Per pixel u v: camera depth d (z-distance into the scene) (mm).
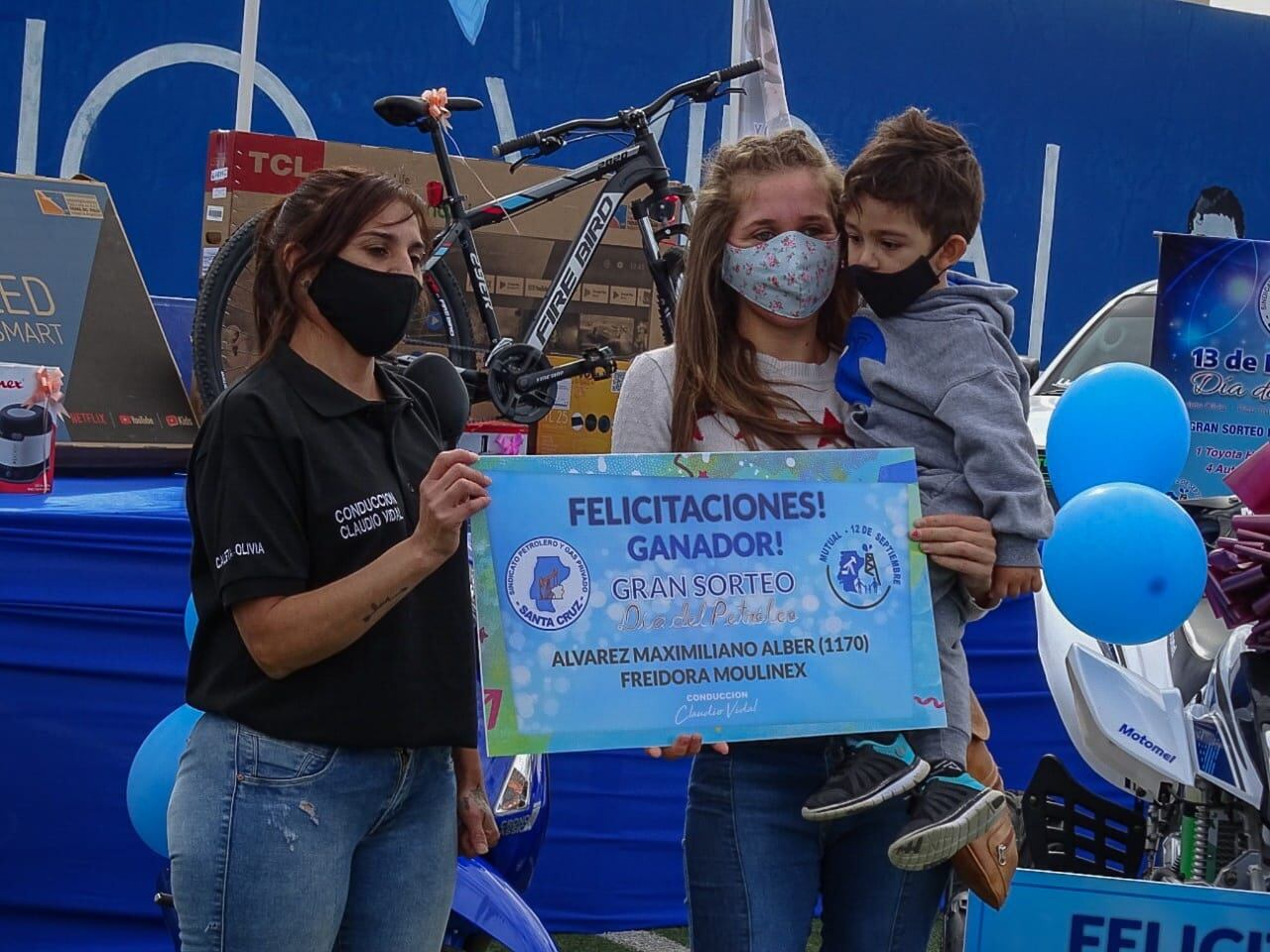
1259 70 9992
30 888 3621
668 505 2180
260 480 2000
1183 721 3102
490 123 8031
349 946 2168
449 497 1922
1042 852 3398
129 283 4750
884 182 2201
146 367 4664
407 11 7840
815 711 2168
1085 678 3164
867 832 2262
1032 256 9500
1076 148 9531
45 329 4523
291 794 2021
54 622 3582
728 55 8539
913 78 9023
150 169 7449
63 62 7242
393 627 2086
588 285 5309
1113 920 2756
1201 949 2744
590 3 8219
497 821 2879
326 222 2070
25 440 3842
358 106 7797
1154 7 9625
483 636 2111
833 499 2209
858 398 2291
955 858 2244
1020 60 9297
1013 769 4430
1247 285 3598
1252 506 3002
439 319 5016
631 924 4156
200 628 2121
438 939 2205
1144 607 2498
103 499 3842
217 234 4910
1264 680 2961
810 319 2361
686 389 2287
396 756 2109
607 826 4105
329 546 2039
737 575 2182
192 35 7473
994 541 2197
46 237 4641
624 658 2145
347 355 2154
